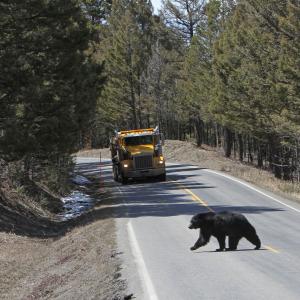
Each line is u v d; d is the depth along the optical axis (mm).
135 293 22859
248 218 47906
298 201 60281
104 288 24047
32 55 56125
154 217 49531
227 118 110188
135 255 31578
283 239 37219
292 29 80500
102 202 65562
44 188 75875
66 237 42656
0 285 29453
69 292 25156
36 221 57062
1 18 50312
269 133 105562
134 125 160375
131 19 153750
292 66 81500
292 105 87312
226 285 23484
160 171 85938
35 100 52125
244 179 83000
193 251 32656
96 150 172875
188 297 21672
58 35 56438
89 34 61875
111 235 39562
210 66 125375
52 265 33000
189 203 59375
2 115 51750
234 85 102250
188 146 144000
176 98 154125
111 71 155250
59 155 72062
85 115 66000
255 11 90688
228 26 109875
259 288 22781
